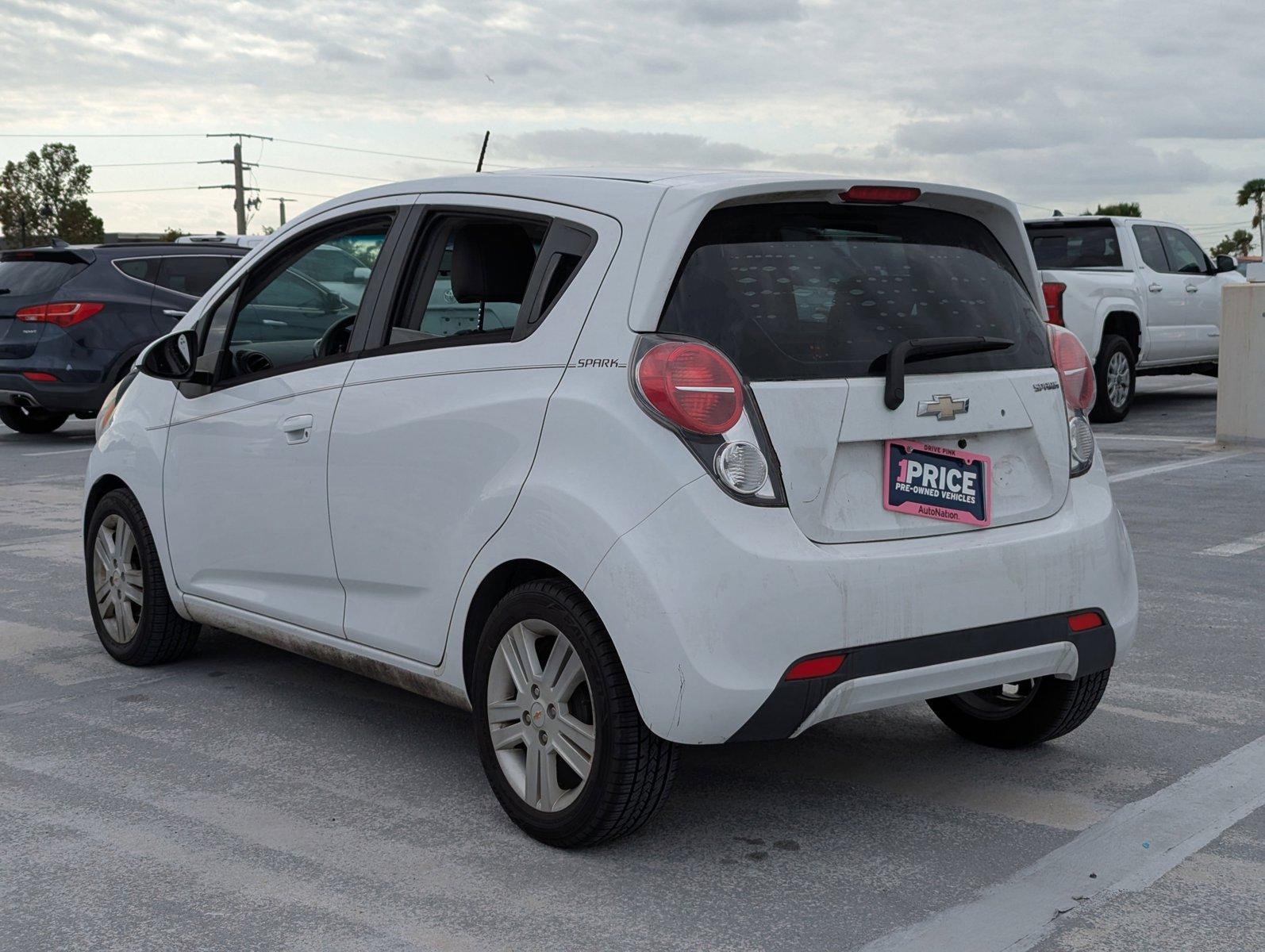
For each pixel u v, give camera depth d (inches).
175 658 213.3
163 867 136.6
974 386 141.3
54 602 258.8
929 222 148.6
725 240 135.2
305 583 174.1
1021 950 117.1
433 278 158.9
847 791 157.6
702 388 127.1
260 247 188.7
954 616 134.5
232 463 183.3
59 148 4407.0
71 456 489.7
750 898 128.5
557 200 146.2
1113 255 559.2
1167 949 117.3
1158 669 206.7
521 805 143.1
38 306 506.0
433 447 150.1
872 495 134.5
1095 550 146.5
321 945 119.4
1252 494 365.7
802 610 126.6
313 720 186.2
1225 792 155.3
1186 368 609.0
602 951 118.0
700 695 124.6
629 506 128.6
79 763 168.6
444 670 152.6
